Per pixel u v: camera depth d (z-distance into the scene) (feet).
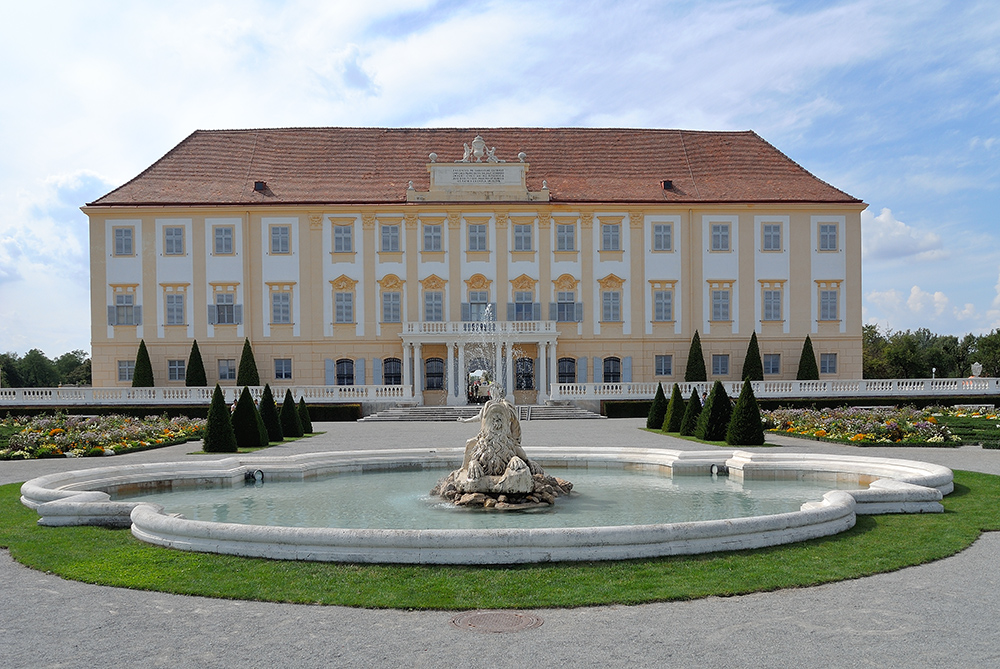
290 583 29.96
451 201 173.68
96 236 172.86
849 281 176.76
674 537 33.55
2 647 24.20
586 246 175.42
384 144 191.01
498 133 194.29
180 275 173.27
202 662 22.72
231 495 54.19
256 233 173.58
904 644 23.80
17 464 73.41
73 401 146.00
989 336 327.88
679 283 175.94
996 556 34.30
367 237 173.99
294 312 173.58
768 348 176.14
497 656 22.89
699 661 22.45
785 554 34.01
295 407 107.65
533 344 170.30
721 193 180.04
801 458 61.31
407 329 166.91
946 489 49.93
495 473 50.47
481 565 32.14
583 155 190.19
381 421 138.72
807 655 22.90
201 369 164.76
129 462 73.51
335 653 23.26
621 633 24.73
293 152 187.93
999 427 97.45
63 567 32.99
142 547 36.24
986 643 23.85
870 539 36.91
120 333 173.06
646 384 152.35
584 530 32.86
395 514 46.42
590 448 70.38
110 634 25.17
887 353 316.60
